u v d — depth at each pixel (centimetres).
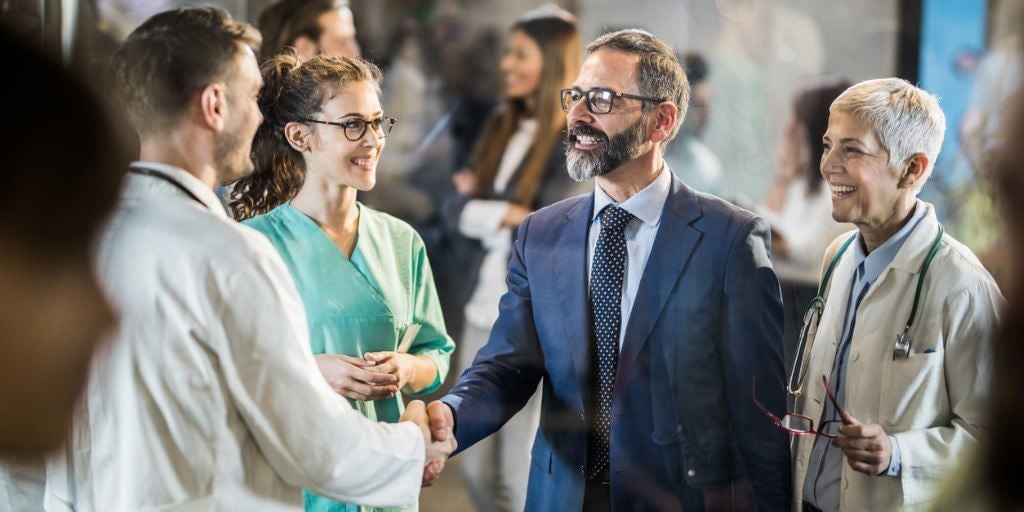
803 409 185
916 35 230
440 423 187
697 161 237
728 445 187
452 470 252
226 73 140
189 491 133
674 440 188
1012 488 62
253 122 146
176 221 133
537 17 262
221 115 141
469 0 285
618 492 190
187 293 131
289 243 186
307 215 189
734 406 186
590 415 194
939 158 202
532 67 264
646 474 190
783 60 245
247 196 192
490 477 249
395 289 195
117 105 137
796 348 201
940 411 167
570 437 195
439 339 206
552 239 199
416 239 206
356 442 144
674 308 187
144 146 140
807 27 243
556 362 196
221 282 133
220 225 136
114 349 129
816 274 216
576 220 197
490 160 271
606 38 190
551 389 199
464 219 269
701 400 187
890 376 168
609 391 192
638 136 186
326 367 178
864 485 171
